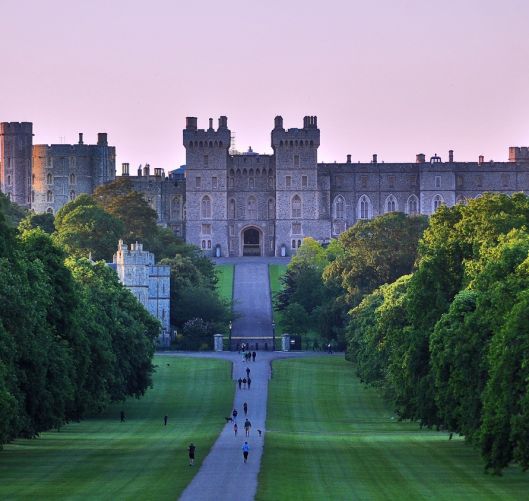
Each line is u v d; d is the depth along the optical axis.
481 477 140.00
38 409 164.12
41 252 184.50
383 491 131.38
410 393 182.88
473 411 154.88
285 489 133.00
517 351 137.75
